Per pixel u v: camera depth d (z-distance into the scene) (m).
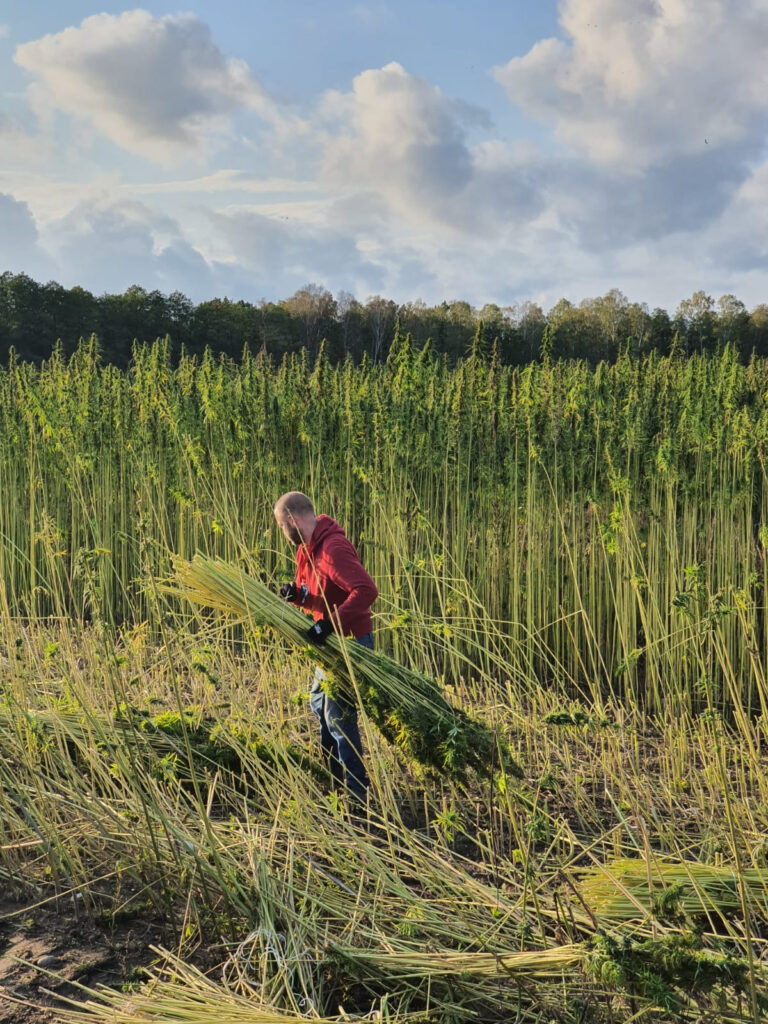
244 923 3.22
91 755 4.27
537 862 3.79
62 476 9.09
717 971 2.28
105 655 4.21
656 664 5.96
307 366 9.05
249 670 5.80
